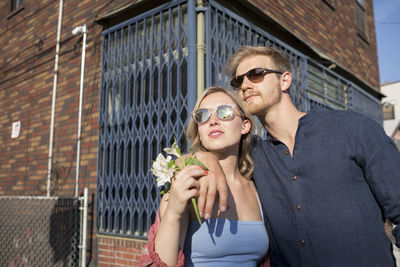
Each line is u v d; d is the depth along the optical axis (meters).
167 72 3.46
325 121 1.43
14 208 4.34
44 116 5.07
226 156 1.37
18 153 5.43
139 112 3.66
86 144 4.29
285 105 1.58
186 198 0.97
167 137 3.30
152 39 3.61
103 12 4.41
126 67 3.93
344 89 6.23
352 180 1.33
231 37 3.57
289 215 1.41
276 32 4.47
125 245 3.54
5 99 6.05
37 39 5.53
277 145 1.54
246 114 1.40
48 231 4.00
